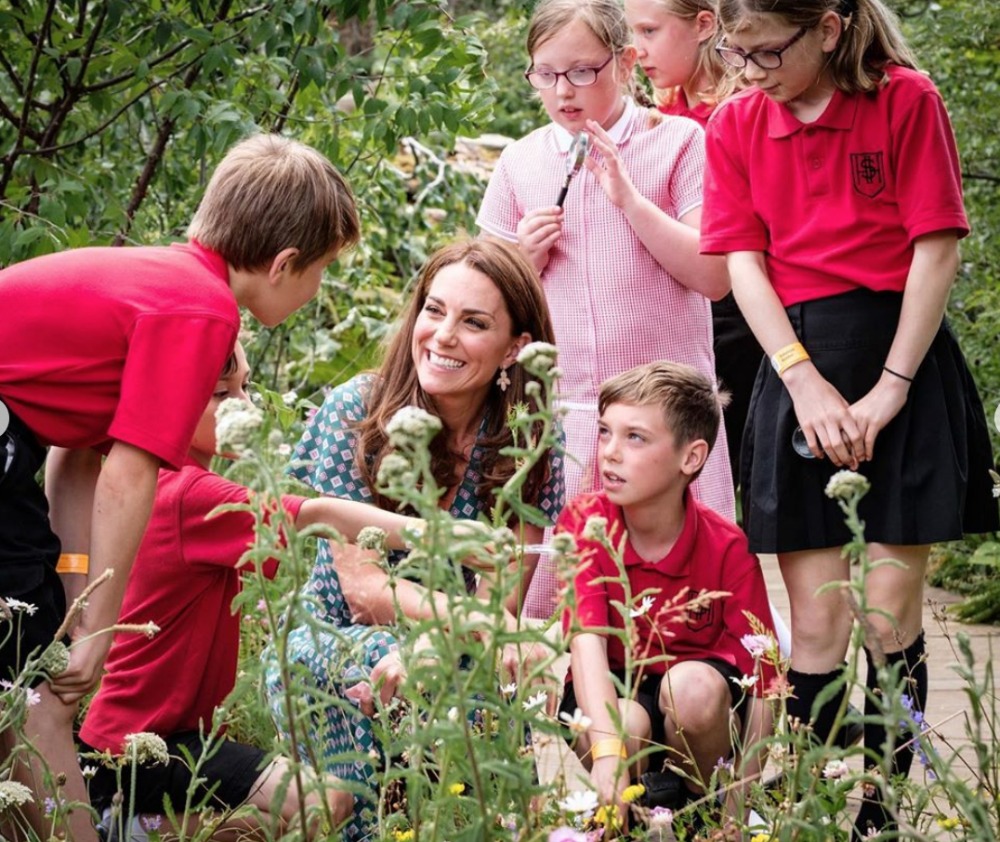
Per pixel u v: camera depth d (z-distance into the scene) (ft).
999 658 15.52
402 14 14.70
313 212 9.10
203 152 14.57
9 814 7.79
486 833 5.88
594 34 11.83
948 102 22.94
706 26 13.05
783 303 9.98
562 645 6.20
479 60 15.48
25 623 8.11
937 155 9.50
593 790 6.70
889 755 5.65
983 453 10.03
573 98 11.91
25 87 15.90
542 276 12.05
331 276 19.45
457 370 9.46
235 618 9.51
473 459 9.82
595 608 9.53
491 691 6.00
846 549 5.75
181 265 8.61
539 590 11.53
